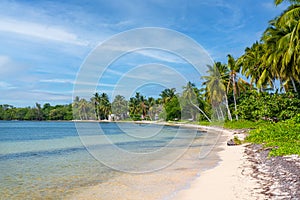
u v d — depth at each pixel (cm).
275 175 944
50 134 4122
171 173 1152
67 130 5100
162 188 931
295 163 1080
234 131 3197
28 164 1527
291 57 2445
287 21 2328
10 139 3331
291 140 1678
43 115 9888
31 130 5116
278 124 2202
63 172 1273
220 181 955
